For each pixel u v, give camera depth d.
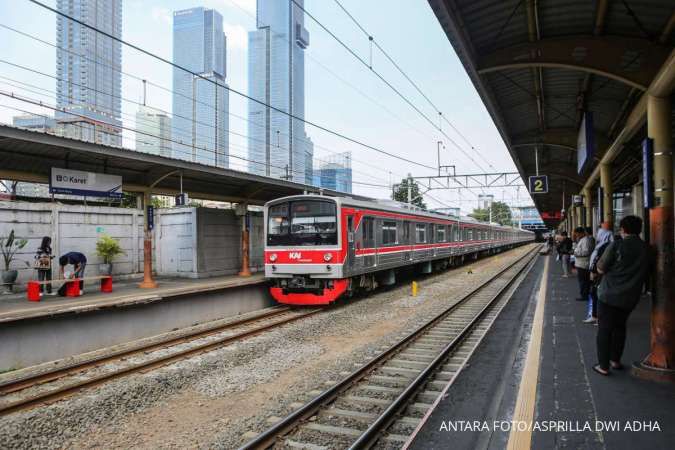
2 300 10.04
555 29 8.02
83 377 7.37
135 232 14.79
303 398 6.22
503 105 12.78
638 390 5.05
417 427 4.81
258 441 4.71
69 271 10.78
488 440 4.43
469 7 7.19
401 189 46.81
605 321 5.59
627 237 5.46
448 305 13.77
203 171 13.04
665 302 5.39
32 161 11.22
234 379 7.16
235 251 16.69
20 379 6.93
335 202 12.94
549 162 22.02
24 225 11.76
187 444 5.03
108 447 5.00
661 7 6.63
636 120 9.27
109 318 9.65
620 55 7.21
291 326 10.92
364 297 15.73
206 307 12.14
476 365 7.37
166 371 7.53
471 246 31.58
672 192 6.04
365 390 6.51
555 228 84.44
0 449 4.95
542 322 9.03
